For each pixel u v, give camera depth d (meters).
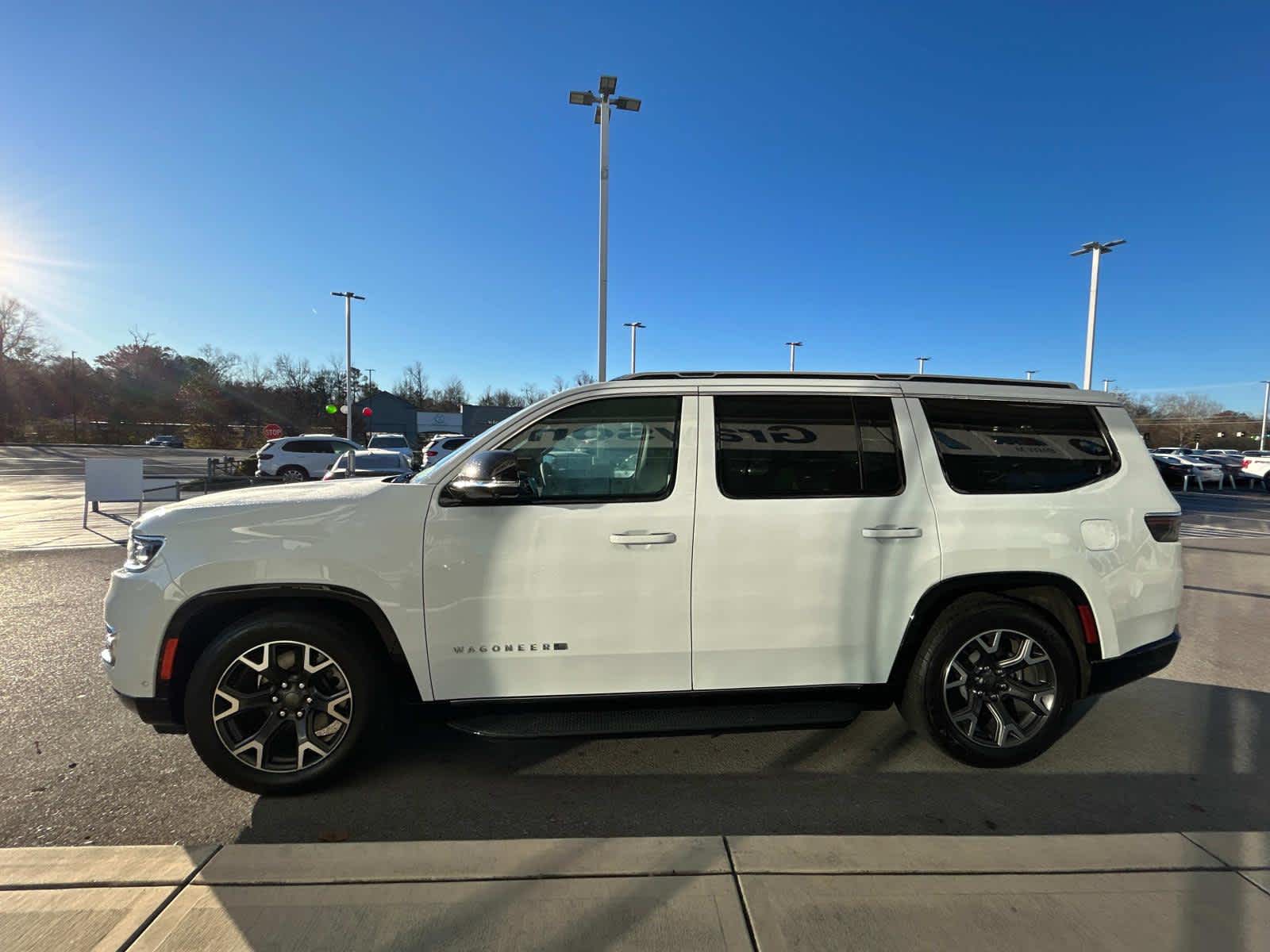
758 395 3.30
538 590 3.04
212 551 2.94
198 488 21.72
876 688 3.27
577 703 3.12
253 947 2.07
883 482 3.28
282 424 69.81
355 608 3.08
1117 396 3.64
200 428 66.38
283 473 24.67
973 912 2.24
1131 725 3.93
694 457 3.19
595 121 17.03
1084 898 2.31
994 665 3.33
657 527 3.09
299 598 3.09
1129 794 3.13
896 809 2.99
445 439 25.06
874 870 2.46
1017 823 2.89
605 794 3.11
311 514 3.01
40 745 3.56
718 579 3.11
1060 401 3.52
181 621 2.95
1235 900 2.30
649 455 3.24
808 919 2.21
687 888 2.36
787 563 3.15
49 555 9.16
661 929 2.16
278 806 2.98
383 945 2.08
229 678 2.97
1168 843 2.63
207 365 70.81
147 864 2.46
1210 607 6.94
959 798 3.09
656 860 2.51
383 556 2.98
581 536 3.05
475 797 3.07
